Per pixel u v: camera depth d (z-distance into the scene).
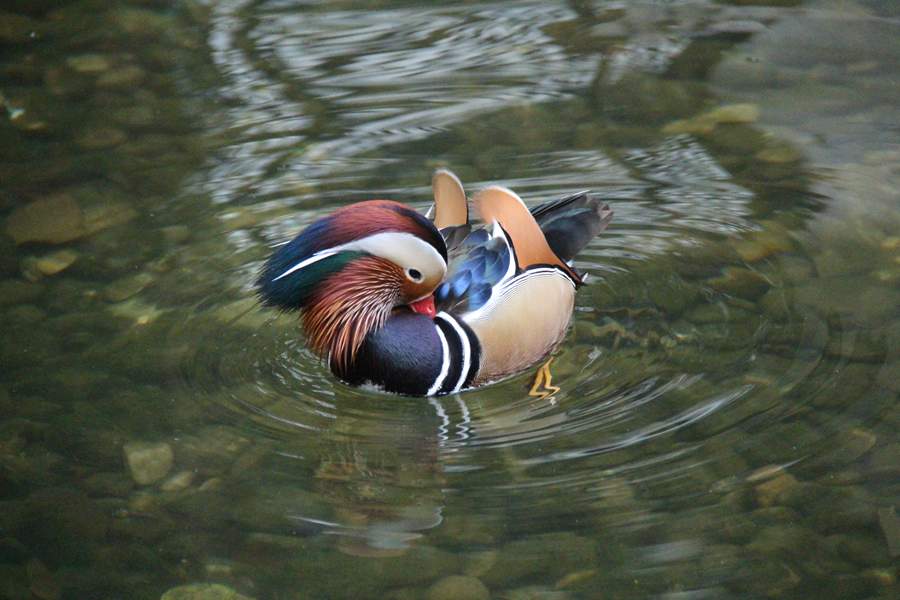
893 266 12.52
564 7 18.67
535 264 11.88
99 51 17.77
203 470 10.23
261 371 11.73
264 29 18.34
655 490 9.75
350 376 11.54
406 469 10.22
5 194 14.41
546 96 16.20
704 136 15.18
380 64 17.19
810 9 18.02
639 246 13.34
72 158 15.17
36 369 11.55
